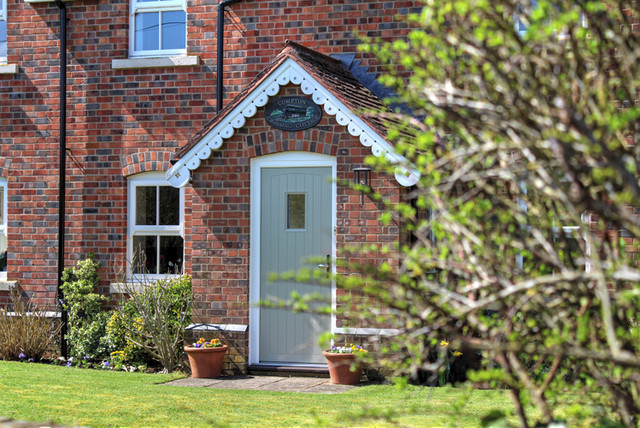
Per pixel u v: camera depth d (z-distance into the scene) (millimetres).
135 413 7371
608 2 3775
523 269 3881
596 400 4133
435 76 3738
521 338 3936
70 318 12086
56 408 7477
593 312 3877
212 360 10219
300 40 11883
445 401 8047
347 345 9898
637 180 3404
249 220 10578
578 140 3236
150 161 12336
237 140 10609
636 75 3611
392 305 3730
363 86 11391
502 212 3715
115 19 12625
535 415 6723
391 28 11555
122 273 12078
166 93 12344
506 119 3367
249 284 10578
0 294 12875
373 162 4023
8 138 12914
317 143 10297
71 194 12633
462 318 3834
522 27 8344
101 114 12570
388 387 9141
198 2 12289
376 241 9992
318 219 10445
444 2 3635
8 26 13016
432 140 3785
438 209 3760
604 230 3615
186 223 12078
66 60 12719
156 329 10992
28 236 12766
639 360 3002
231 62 12125
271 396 8602
